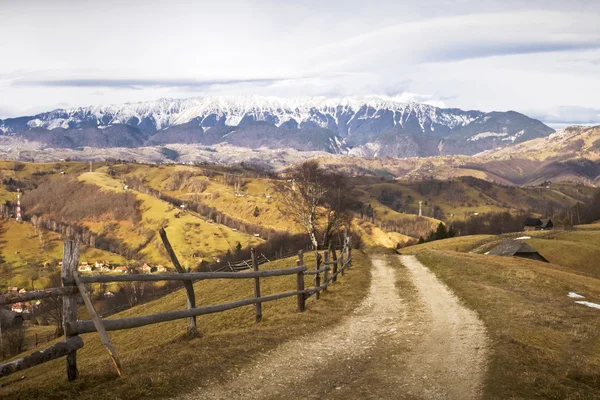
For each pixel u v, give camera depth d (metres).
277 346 12.52
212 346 11.72
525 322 16.27
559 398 8.96
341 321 16.64
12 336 57.28
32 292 8.13
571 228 118.38
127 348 25.92
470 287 24.73
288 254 74.00
